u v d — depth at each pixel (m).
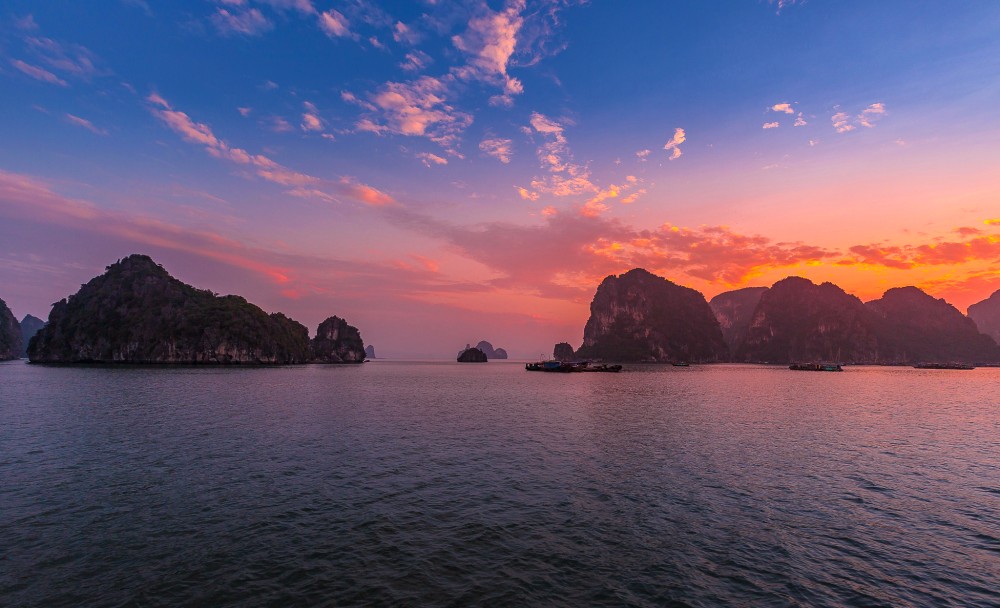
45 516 17.75
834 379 130.00
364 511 18.77
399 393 73.75
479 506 19.50
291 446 30.50
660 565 14.42
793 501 20.36
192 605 11.98
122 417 41.56
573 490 21.75
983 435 36.28
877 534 16.89
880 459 28.02
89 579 13.19
